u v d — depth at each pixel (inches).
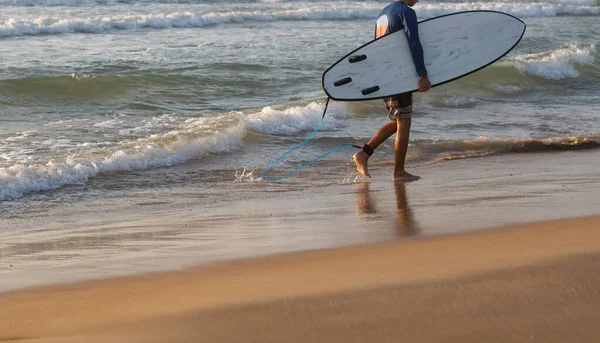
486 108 1753.2
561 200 845.8
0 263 687.7
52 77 1793.8
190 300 517.3
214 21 3629.4
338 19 4020.7
